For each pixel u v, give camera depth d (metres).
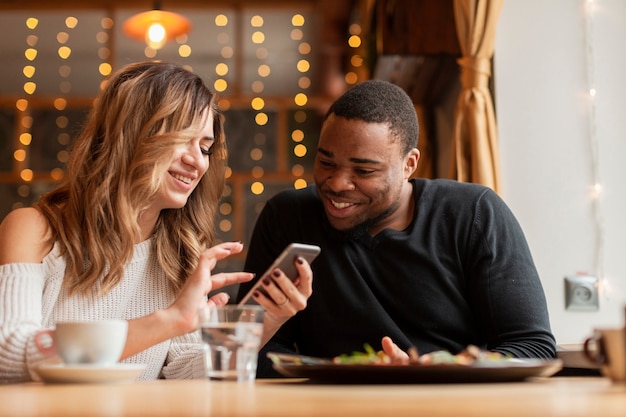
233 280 1.44
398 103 1.79
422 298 1.79
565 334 2.32
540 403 0.69
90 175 1.71
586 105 2.39
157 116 1.72
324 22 5.83
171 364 1.65
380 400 0.74
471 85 2.32
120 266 1.69
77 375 1.07
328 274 1.83
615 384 0.98
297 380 1.15
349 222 1.80
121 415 0.63
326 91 5.84
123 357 1.32
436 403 0.70
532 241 2.35
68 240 1.66
